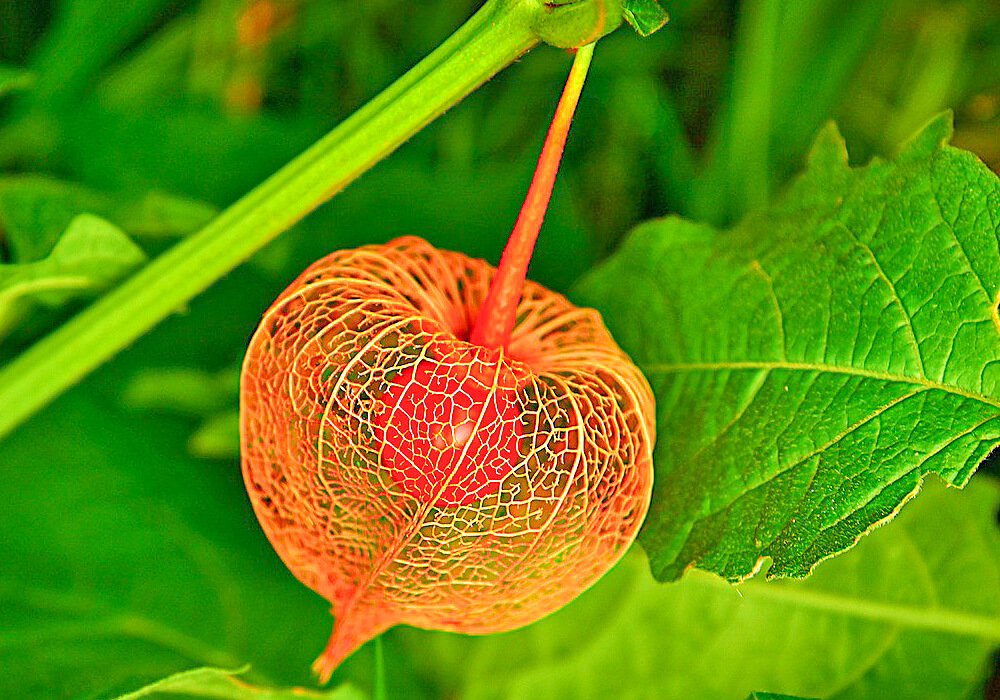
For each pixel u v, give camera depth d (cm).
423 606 28
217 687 31
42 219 33
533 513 28
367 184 35
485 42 28
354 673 33
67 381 31
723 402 30
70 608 32
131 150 37
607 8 27
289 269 35
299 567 29
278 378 28
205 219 33
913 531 33
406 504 28
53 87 37
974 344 29
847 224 30
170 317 35
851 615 33
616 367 29
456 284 30
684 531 29
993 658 34
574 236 35
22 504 33
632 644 34
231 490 34
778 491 29
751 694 29
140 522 33
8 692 31
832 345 29
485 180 35
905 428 29
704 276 31
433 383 28
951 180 29
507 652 34
